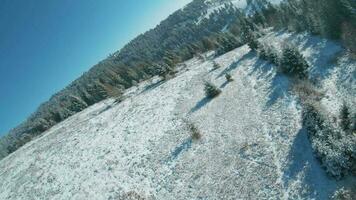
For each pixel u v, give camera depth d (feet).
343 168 73.05
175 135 116.98
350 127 84.79
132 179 102.68
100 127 163.32
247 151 91.91
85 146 146.10
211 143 102.78
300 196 72.84
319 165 77.66
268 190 77.51
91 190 106.63
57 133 202.18
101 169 117.19
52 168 138.92
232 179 85.05
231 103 121.70
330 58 134.10
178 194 88.02
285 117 99.35
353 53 128.98
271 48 148.66
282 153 85.97
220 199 80.94
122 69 374.63
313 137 82.07
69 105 349.20
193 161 98.32
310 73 128.36
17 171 158.20
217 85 144.87
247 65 155.02
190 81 168.76
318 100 105.60
